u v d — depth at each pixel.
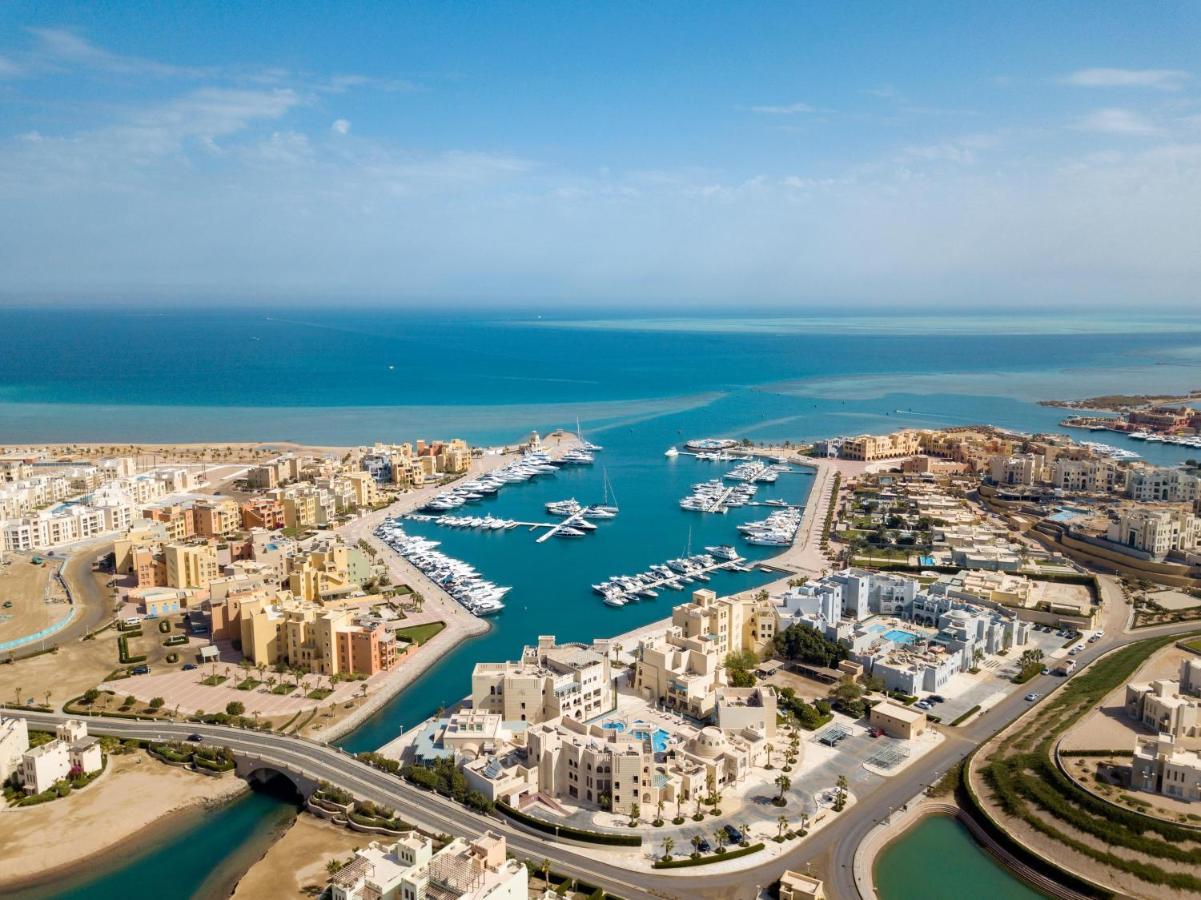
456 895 177.12
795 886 198.38
